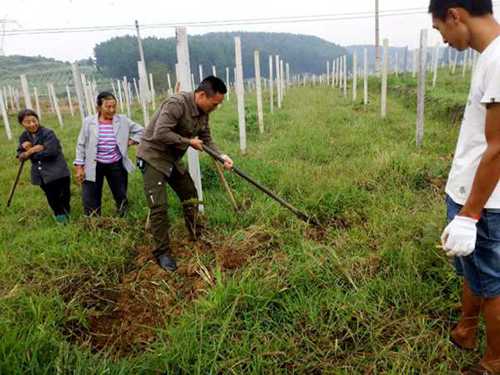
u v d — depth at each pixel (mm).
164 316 2686
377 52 23406
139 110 18219
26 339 2264
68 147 8453
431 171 4742
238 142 7988
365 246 3215
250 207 4176
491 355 1929
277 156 6109
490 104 1466
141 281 3115
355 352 2232
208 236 3693
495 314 1832
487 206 1669
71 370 2148
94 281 3086
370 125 8117
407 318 2404
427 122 8359
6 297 2711
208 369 2168
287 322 2494
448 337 2223
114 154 4309
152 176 3186
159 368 2191
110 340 2539
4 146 9633
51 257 3404
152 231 3268
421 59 5961
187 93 3143
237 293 2598
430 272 2758
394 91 15195
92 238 3695
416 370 2094
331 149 6195
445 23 1610
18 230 4234
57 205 4508
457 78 15594
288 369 2182
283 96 17875
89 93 16391
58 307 2693
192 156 3863
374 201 4016
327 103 13570
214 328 2406
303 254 3049
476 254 1794
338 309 2480
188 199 3576
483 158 1509
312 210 3977
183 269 3227
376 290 2670
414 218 3432
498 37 1515
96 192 4383
